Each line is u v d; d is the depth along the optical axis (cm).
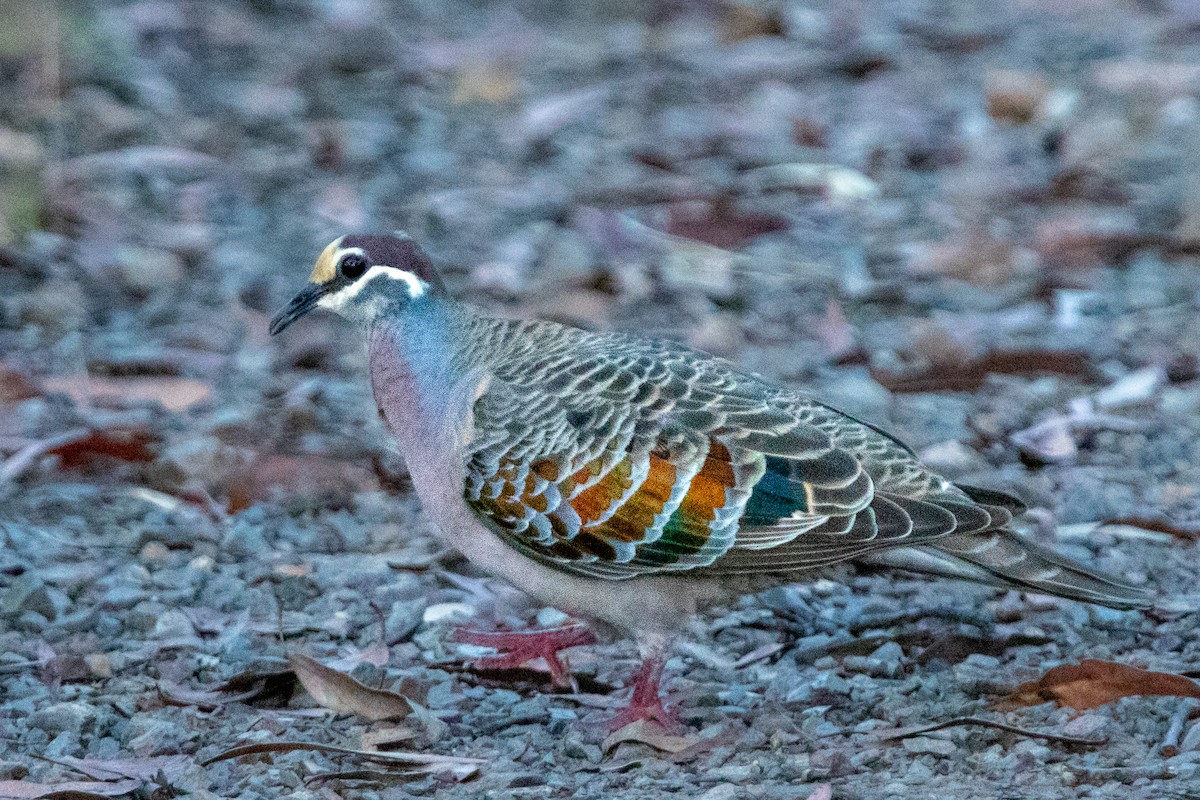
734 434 849
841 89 1981
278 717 864
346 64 2050
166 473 1139
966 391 1260
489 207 1653
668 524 845
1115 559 1015
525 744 844
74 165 1723
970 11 2258
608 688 912
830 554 844
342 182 1719
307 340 1374
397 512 1119
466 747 841
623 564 854
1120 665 834
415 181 1734
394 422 918
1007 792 762
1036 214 1606
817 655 923
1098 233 1484
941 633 932
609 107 1931
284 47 2111
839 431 868
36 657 933
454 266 1512
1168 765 777
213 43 2100
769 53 2097
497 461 862
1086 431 1183
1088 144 1725
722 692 891
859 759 804
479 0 2328
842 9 2262
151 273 1505
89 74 1942
